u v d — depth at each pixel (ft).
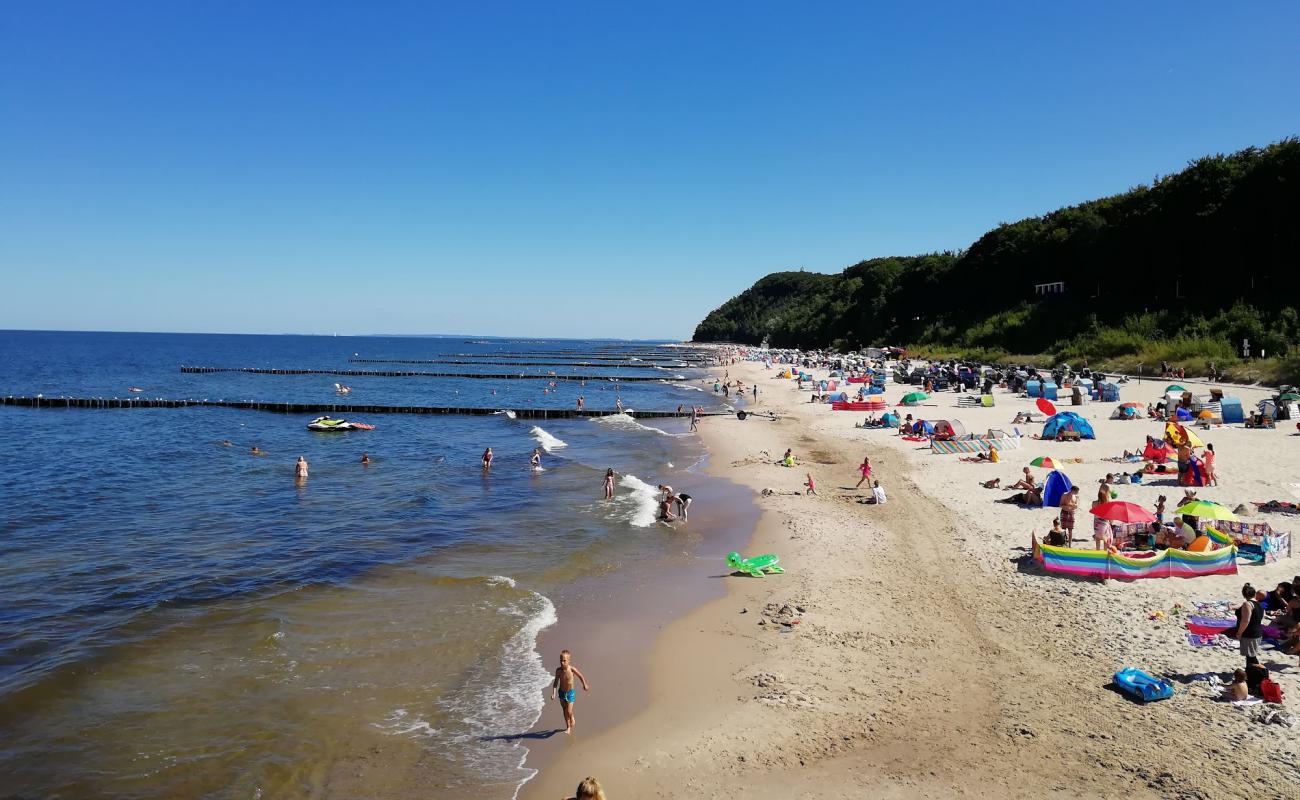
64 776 37.09
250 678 47.78
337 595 63.41
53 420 203.92
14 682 46.60
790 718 41.65
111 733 41.09
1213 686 42.70
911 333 433.48
